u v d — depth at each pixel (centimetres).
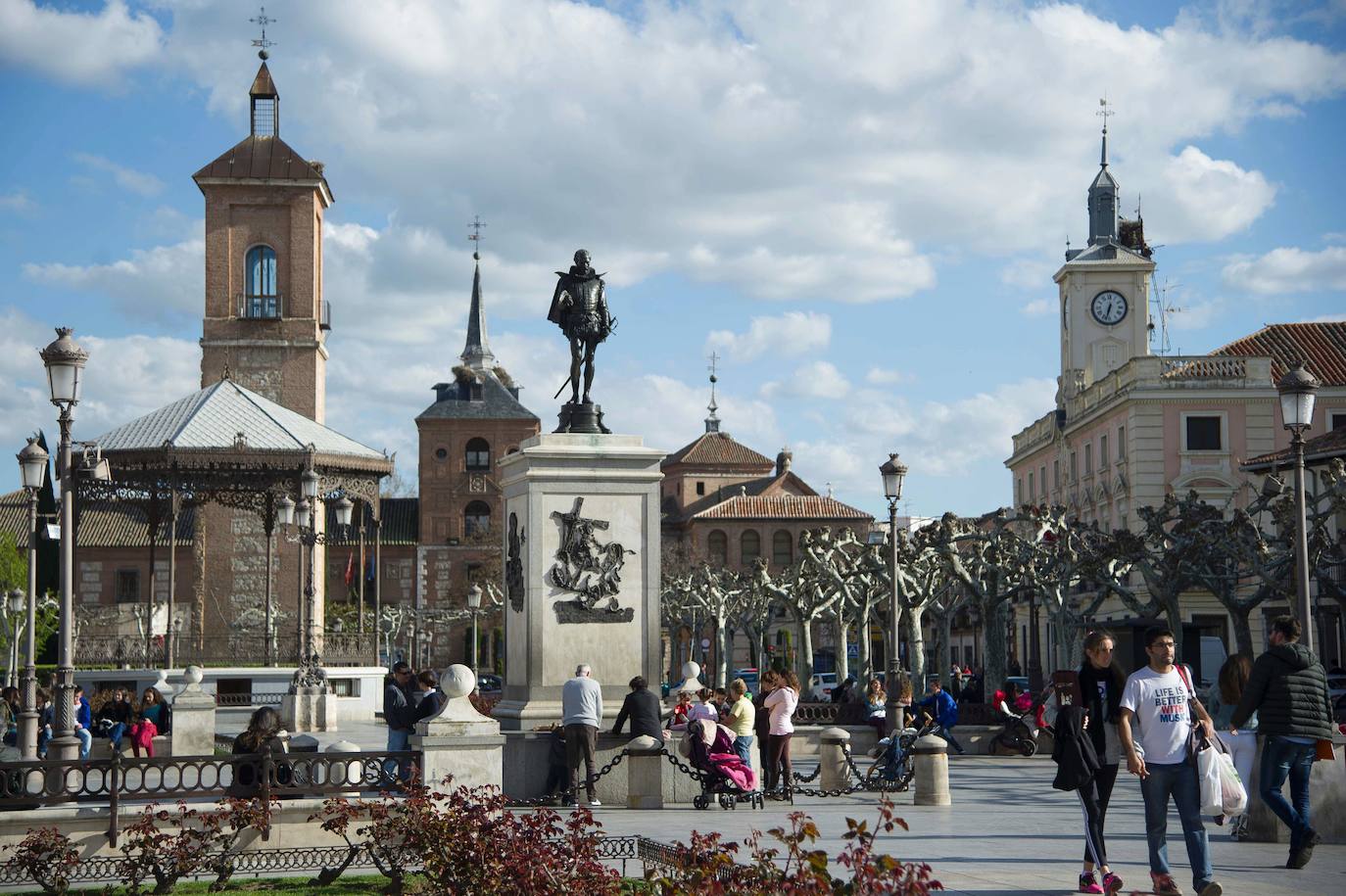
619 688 1984
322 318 7256
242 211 6950
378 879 1360
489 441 11806
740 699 2084
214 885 1321
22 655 6788
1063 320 9256
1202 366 7050
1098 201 9350
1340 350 7150
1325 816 1505
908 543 4638
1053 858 1405
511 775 1912
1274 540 3897
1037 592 4562
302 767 1557
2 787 1374
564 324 2083
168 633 4488
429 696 2158
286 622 6109
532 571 1978
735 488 13475
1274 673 1329
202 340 6875
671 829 1656
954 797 2139
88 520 9956
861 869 786
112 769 1401
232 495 4816
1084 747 1159
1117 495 7338
